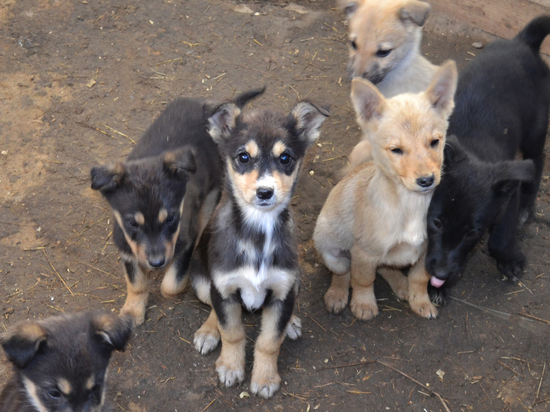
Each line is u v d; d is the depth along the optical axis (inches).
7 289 69.2
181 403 64.5
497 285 72.1
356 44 76.5
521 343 68.4
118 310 68.8
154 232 63.6
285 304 63.6
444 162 64.7
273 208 61.0
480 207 63.6
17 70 84.5
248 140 61.1
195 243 69.2
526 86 71.7
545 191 78.7
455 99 69.8
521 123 71.3
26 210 73.9
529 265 73.2
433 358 67.6
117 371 65.5
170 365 66.2
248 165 61.2
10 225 72.9
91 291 69.7
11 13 89.9
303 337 68.5
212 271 63.1
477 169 64.2
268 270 62.4
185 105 73.5
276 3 97.4
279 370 66.5
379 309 70.4
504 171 63.6
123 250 66.3
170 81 85.0
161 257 63.2
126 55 87.0
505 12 90.1
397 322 69.6
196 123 72.1
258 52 89.2
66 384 57.4
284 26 92.7
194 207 68.8
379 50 75.4
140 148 69.7
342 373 66.5
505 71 71.0
